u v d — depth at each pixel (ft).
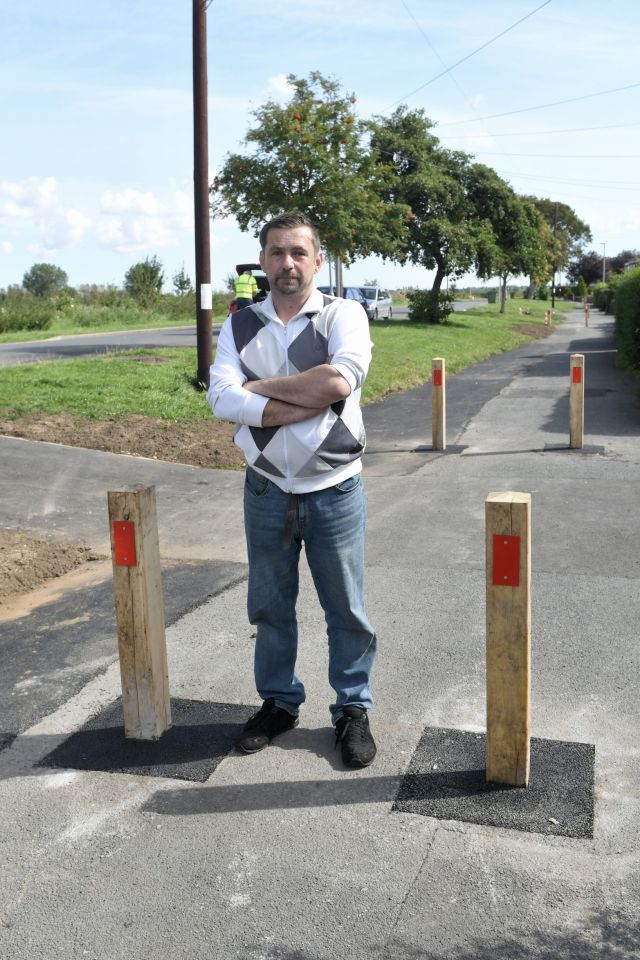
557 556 19.61
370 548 20.68
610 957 7.74
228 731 11.96
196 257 43.24
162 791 10.53
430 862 9.07
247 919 8.33
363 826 9.71
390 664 14.07
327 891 8.68
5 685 13.65
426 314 121.90
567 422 38.91
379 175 79.15
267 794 10.41
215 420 37.50
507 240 133.90
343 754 11.05
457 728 11.89
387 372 58.34
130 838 9.63
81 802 10.35
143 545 11.17
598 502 24.39
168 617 16.40
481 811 9.90
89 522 23.35
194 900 8.61
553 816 9.77
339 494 10.85
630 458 30.42
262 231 10.74
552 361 73.82
